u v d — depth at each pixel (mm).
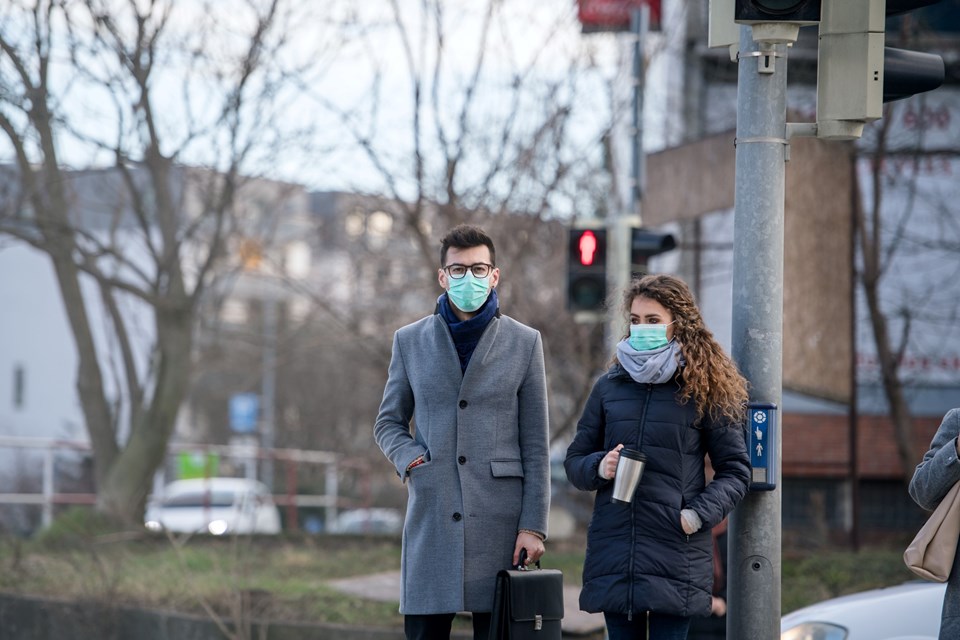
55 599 26891
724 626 19766
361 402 86125
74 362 117375
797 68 48438
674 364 14016
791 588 28094
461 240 14766
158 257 43906
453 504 14602
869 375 51656
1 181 44281
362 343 47094
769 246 14680
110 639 25891
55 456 72750
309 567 31422
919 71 14828
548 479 14867
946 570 13070
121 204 47656
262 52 40156
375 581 28891
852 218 31906
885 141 41938
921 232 51844
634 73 37906
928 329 52344
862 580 28906
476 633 14992
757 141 14773
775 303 14648
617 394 14414
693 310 14281
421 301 53344
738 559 14547
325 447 92375
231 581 26750
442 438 14766
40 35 38594
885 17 14820
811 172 31312
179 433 104188
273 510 62844
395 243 52375
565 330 41812
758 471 14461
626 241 31922
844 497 52625
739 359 14680
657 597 13750
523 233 42000
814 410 52844
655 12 40938
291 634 24500
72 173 41438
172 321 43906
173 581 27938
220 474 103250
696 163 34844
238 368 80250
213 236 45938
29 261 116938
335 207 60062
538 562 14789
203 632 24859
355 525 73875
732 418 14039
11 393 115438
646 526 13922
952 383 52406
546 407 15086
